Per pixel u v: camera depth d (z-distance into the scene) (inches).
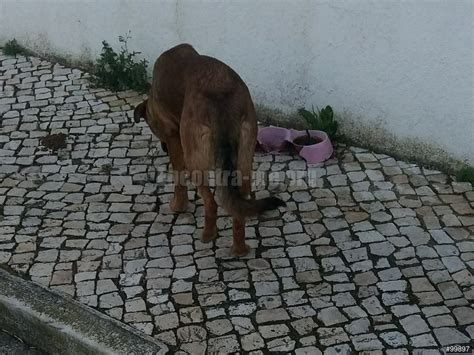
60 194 224.4
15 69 306.2
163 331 169.9
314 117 242.2
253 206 167.2
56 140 253.6
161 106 194.1
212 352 163.8
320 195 219.6
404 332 167.3
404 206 211.9
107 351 163.0
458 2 200.1
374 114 233.0
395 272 186.4
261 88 254.8
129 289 183.9
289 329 169.8
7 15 315.3
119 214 214.4
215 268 191.0
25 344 182.4
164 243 201.5
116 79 285.1
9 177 233.8
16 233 205.9
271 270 189.5
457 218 205.5
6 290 183.0
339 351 162.7
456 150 221.3
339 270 188.4
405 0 208.8
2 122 266.7
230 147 167.5
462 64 207.6
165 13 265.6
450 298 176.9
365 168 230.8
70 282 186.5
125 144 250.7
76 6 288.8
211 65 178.1
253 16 243.3
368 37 221.6
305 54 237.9
